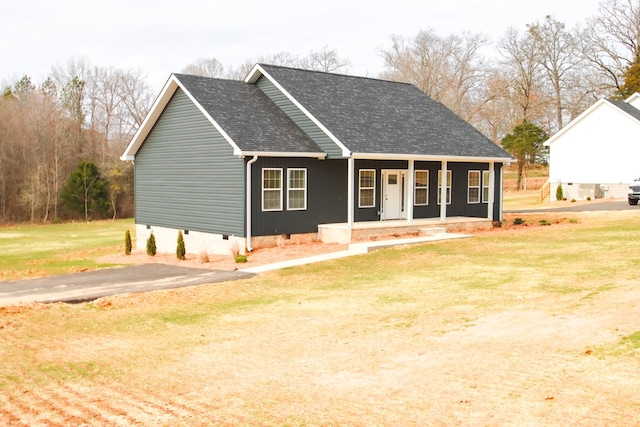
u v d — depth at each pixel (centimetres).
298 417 756
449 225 2708
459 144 2877
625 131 4122
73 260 2762
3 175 5481
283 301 1522
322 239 2491
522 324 1141
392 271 1855
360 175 2673
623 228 2478
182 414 784
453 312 1289
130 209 6066
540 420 697
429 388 832
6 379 941
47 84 7038
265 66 2728
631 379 804
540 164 7331
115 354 1088
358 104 2822
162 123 2750
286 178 2425
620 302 1223
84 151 6316
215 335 1216
